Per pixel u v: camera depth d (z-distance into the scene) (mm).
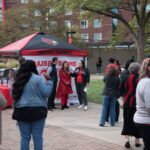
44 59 19203
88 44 61375
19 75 8062
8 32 55469
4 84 19969
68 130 13086
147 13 34188
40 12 54531
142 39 33812
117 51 61469
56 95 18953
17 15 55500
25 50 18797
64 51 19562
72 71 19656
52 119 15516
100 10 32312
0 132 9625
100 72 56031
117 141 11273
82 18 36594
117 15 34344
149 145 7316
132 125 10156
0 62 25812
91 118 15742
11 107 18734
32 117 7934
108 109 13953
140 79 7461
